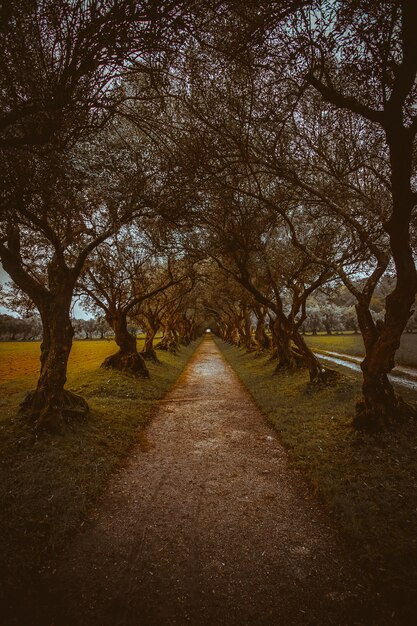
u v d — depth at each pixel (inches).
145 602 152.8
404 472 241.3
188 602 152.9
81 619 143.6
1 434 313.0
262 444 364.5
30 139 175.0
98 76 181.0
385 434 303.3
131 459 327.0
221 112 262.4
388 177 342.0
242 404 562.9
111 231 363.9
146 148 312.3
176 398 617.3
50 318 377.7
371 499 217.9
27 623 141.2
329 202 291.7
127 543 196.5
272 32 172.2
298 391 563.8
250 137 293.1
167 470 301.7
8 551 176.9
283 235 570.9
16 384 754.8
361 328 351.9
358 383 534.3
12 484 234.1
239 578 167.5
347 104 192.7
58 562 179.0
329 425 372.2
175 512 231.5
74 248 470.9
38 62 164.7
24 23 152.0
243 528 211.2
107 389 587.5
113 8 140.5
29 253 449.1
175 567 175.9
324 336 2691.9
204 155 283.4
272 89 238.1
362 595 153.3
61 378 369.4
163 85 199.8
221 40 187.5
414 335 1784.0
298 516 223.1
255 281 865.5
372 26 158.7
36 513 209.3
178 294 1017.5
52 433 325.7
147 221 443.5
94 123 223.6
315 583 162.4
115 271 669.3
